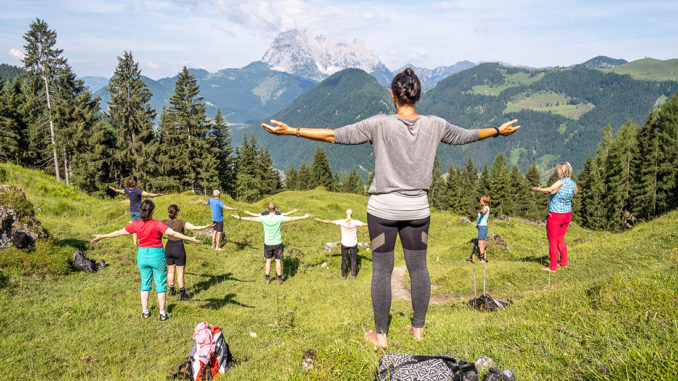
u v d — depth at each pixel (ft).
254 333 24.22
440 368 7.78
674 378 7.10
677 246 31.55
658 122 189.57
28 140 190.80
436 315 22.94
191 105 196.85
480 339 13.11
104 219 56.03
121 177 172.86
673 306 11.98
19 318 23.06
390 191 8.67
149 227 24.67
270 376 13.06
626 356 8.66
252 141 291.58
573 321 12.94
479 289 33.65
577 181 278.26
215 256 50.08
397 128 8.42
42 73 167.63
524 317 15.49
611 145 206.69
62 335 21.84
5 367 17.62
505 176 288.92
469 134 8.95
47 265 31.53
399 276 45.32
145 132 181.57
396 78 8.75
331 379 9.80
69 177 167.22
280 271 40.96
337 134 8.50
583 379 8.52
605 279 17.10
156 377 17.53
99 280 32.50
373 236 9.43
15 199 33.60
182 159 194.70
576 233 81.05
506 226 85.40
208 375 16.80
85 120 167.43
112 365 18.99
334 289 38.78
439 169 397.19
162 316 25.63
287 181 398.42
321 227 81.30
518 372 9.50
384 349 10.69
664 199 175.73
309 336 19.66
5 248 30.83
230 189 248.32
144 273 25.23
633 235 42.57
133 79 184.03
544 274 32.12
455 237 78.43
